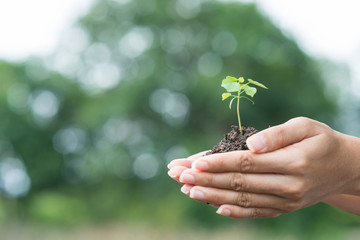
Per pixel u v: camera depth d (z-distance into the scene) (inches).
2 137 1032.2
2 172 1032.8
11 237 546.3
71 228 644.1
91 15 926.4
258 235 719.7
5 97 1048.8
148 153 845.8
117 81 896.3
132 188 876.6
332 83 947.3
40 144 1059.9
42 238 556.7
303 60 895.7
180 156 812.0
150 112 852.6
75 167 1011.9
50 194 990.4
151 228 653.3
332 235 753.6
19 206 955.3
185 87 826.2
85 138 995.3
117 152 840.9
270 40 863.7
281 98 851.4
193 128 853.8
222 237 661.3
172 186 812.0
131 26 917.2
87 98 978.1
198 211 757.9
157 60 861.2
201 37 872.9
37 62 1080.2
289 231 743.1
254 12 868.0
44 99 1080.2
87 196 960.9
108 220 789.2
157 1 896.9
